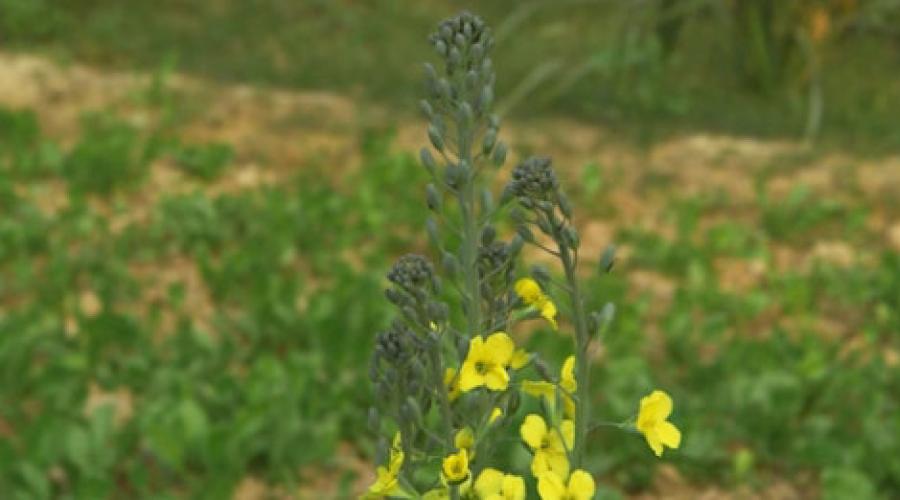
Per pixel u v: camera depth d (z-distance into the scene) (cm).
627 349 661
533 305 238
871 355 712
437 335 228
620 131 1070
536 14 1412
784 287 794
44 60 1150
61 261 755
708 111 1130
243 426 543
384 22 1385
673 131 1077
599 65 1098
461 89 241
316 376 612
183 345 647
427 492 233
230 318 693
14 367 605
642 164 1003
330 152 1007
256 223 844
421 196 901
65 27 1252
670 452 564
